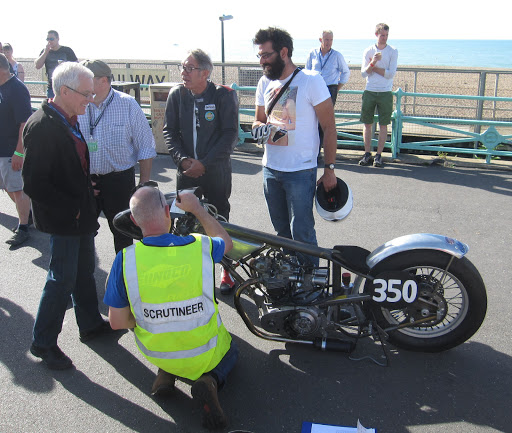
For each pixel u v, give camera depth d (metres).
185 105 4.14
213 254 2.86
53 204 3.14
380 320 3.48
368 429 2.79
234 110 4.13
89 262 3.59
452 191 6.86
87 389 3.23
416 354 3.53
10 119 5.04
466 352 3.54
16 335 3.78
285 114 3.77
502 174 7.62
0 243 5.37
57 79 3.10
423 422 2.92
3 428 2.90
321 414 3.00
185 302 2.76
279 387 3.24
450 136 8.84
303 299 3.42
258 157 8.73
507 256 4.93
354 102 10.05
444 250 3.29
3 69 4.94
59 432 2.88
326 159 3.80
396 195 6.73
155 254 2.74
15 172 5.14
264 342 3.72
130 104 3.91
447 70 9.28
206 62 3.97
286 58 3.71
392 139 8.42
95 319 3.71
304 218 3.91
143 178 4.08
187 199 3.07
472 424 2.90
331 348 3.48
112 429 2.91
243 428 2.91
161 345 2.80
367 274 3.37
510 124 7.79
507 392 3.15
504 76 9.81
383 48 7.68
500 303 4.11
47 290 3.29
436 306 3.39
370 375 3.34
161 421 2.97
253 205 6.41
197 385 2.78
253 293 3.49
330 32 8.06
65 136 3.10
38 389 3.22
